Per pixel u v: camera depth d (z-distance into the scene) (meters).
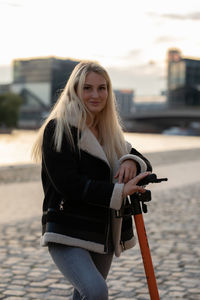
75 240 2.27
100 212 2.32
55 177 2.25
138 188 2.24
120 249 2.46
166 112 106.69
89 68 2.38
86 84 2.37
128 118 113.06
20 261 5.28
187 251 5.73
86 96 2.37
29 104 185.62
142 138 60.31
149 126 118.88
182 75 166.75
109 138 2.49
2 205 9.24
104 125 2.50
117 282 4.53
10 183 12.85
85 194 2.22
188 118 108.31
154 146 38.66
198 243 6.15
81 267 2.22
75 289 2.48
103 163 2.36
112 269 4.97
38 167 16.91
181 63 167.38
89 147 2.33
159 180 2.31
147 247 2.27
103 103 2.43
